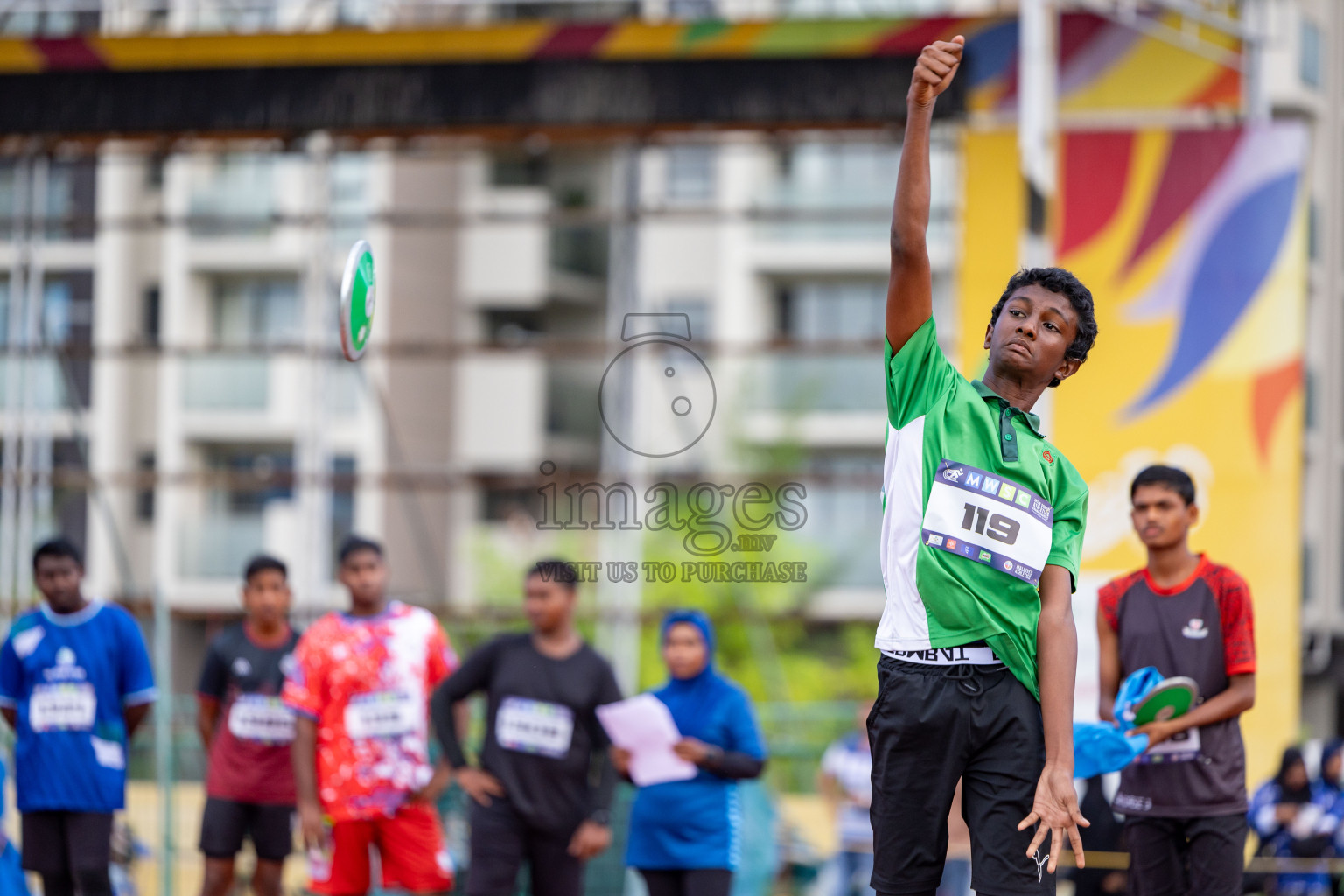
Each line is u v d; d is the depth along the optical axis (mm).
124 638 22609
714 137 35812
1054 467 11320
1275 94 63438
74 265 76125
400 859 22094
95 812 22172
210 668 24250
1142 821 16656
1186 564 16969
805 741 45188
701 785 20656
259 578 24016
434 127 33875
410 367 82062
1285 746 29938
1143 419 31234
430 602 44375
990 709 10797
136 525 76250
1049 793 10531
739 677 67000
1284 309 31094
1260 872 28297
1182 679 15711
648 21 33031
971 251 32938
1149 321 31484
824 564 74188
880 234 81625
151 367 76812
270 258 75188
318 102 34031
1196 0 36281
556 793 21000
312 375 38344
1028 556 10875
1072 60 37312
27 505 38688
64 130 34719
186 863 30922
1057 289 11312
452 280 85625
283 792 23938
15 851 21094
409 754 22062
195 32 34094
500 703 21172
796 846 36062
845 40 32781
